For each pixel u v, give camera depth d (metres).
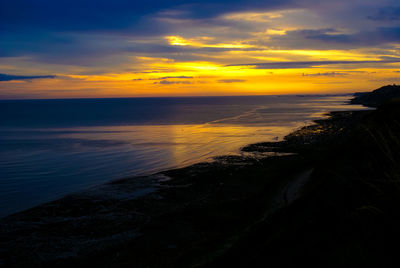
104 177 31.92
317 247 3.38
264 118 111.12
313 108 170.50
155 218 18.72
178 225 17.30
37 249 15.19
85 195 24.38
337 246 3.14
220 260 5.45
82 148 53.41
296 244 3.74
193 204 20.88
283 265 3.52
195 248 12.99
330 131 56.72
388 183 3.54
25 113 192.38
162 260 12.91
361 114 92.31
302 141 47.53
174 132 75.69
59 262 13.80
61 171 35.81
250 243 5.22
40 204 22.73
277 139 53.44
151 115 151.25
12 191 27.67
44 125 104.88
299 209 5.13
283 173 26.73
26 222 18.97
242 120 106.50
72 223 18.59
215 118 121.00
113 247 15.03
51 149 52.91
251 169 30.25
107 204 21.95
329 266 2.95
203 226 16.75
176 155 43.44
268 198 16.78
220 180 26.80
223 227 16.11
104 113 179.62
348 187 4.48
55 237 16.59
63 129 89.69
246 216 16.20
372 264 2.59
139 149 50.66
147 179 29.00
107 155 45.91
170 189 25.09
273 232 5.01
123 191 25.16
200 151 45.69
